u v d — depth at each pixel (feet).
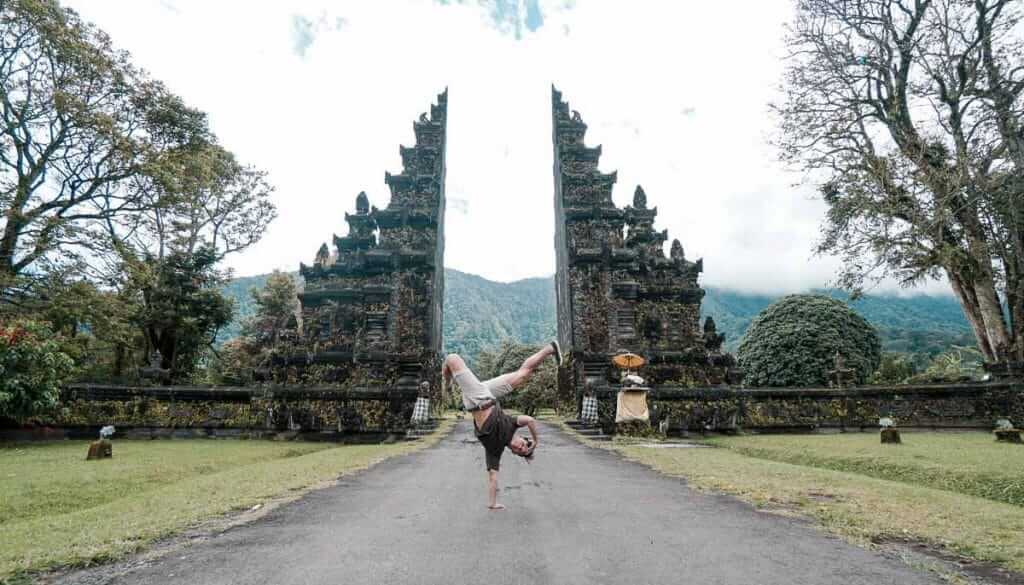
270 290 132.57
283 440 58.18
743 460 33.65
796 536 13.99
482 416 17.58
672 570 11.12
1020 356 61.62
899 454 33.37
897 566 11.43
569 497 20.07
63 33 63.67
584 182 94.07
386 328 74.95
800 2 71.15
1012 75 60.90
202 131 86.58
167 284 93.20
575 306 83.51
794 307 142.10
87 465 34.27
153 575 11.16
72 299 62.85
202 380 107.55
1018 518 16.05
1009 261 63.57
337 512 17.40
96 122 64.90
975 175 58.59
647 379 78.18
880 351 139.54
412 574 10.93
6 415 50.39
